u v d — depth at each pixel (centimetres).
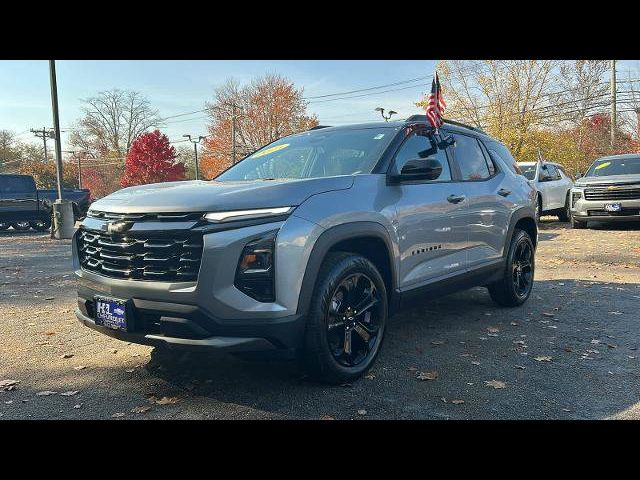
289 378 378
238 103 6125
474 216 498
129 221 333
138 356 432
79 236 392
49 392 359
